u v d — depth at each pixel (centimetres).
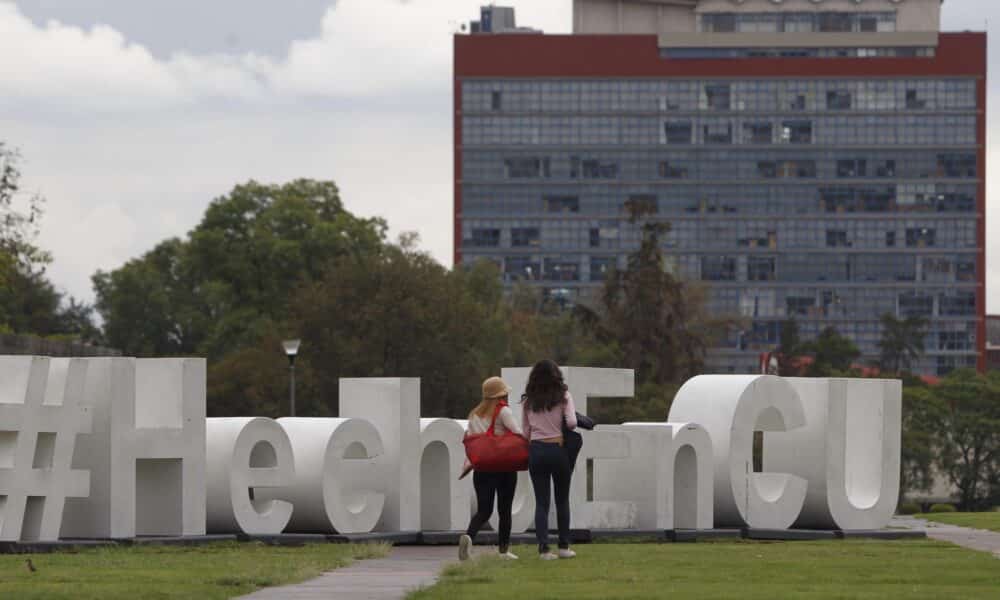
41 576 2048
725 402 3453
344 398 3206
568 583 1928
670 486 3316
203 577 2033
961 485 12638
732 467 3409
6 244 6562
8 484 2586
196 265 12562
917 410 12331
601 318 11881
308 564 2281
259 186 12850
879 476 3622
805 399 3559
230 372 9988
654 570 2162
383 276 9538
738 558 2478
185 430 2845
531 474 2345
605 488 3409
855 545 3033
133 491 2778
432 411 9688
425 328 9475
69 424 2675
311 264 12431
